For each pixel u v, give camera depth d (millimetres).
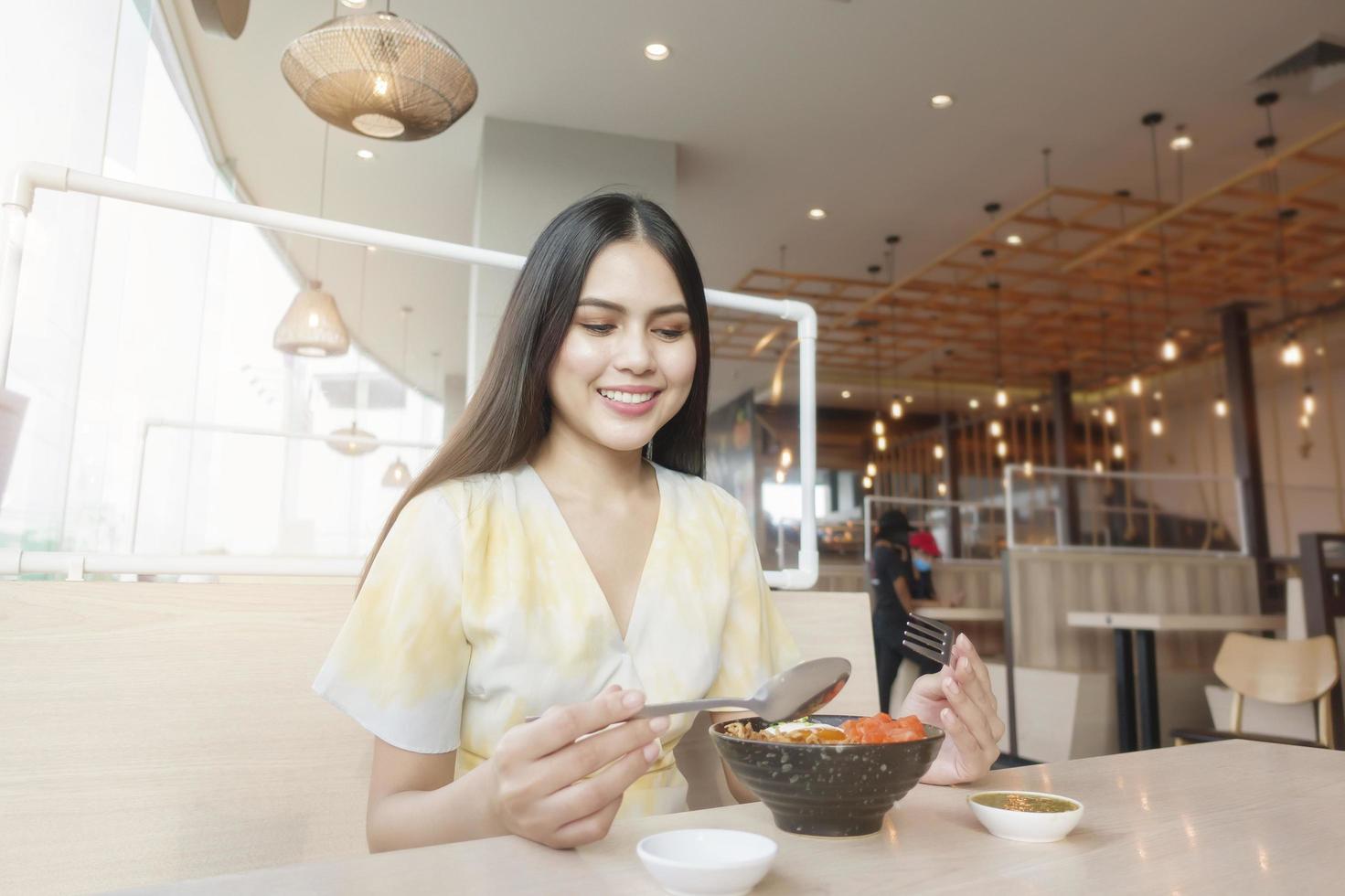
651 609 833
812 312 1378
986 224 6082
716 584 884
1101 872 497
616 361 813
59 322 2172
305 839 941
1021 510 11586
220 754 922
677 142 4926
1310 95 4520
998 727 746
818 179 5418
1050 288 7336
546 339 829
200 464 4102
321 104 2762
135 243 3027
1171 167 5266
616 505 886
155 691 907
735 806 645
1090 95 4523
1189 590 5090
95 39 2410
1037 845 553
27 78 2016
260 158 5160
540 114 4605
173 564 974
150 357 3268
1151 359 9305
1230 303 7414
